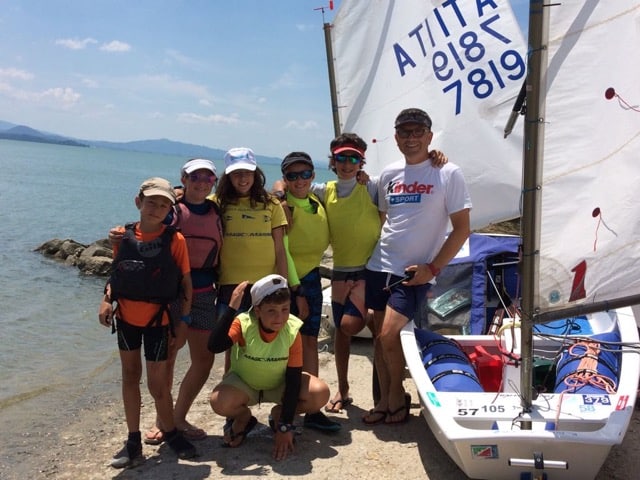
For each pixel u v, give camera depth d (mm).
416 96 5324
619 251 2939
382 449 3766
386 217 4133
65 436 4207
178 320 3781
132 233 3453
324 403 3855
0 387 5340
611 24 2736
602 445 2818
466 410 3164
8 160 76375
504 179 5109
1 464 3734
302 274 4121
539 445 2895
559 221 2869
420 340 3982
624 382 3289
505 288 5207
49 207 25328
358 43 5543
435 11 5074
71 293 9820
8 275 11055
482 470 3049
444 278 5262
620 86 2801
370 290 4008
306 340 4145
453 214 3705
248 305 3818
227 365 4207
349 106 5711
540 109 2758
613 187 2879
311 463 3582
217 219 3762
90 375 5730
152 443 3883
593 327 4293
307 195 4160
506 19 4789
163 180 3434
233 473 3473
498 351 4203
